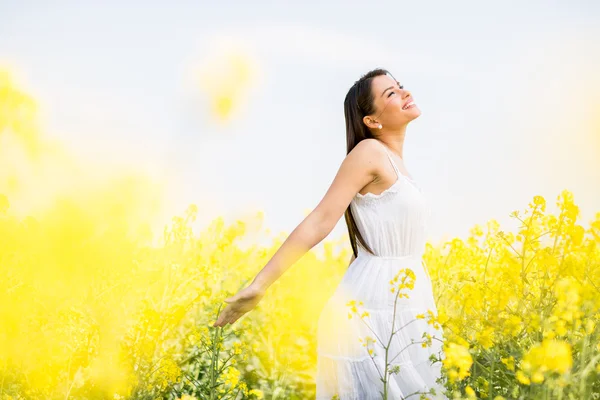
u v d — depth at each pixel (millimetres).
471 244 3801
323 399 2883
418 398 2766
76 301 2969
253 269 4844
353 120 3115
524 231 2846
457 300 2996
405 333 2811
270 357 3850
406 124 3086
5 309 2809
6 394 2840
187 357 3621
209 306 3992
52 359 2924
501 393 2592
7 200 2412
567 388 2238
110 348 3100
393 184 2877
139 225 3219
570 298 2377
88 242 2635
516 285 2822
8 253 2770
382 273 2855
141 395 3125
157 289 3678
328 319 2914
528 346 2736
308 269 4320
